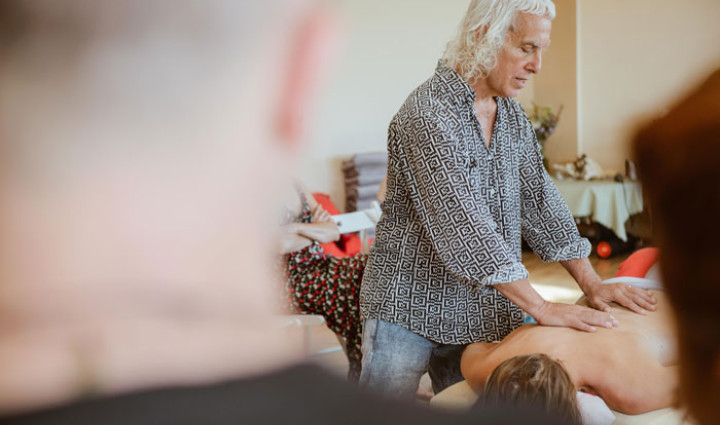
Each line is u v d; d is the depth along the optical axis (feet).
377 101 20.16
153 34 0.65
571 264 6.27
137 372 0.64
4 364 0.61
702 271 1.73
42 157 0.63
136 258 0.65
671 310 1.83
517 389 4.30
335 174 19.54
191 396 0.64
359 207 18.61
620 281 6.12
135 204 0.65
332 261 10.57
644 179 1.79
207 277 0.68
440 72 5.74
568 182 19.75
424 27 20.56
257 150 0.70
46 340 0.63
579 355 5.19
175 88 0.66
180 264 0.66
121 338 0.64
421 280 5.95
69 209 0.63
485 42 5.43
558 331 5.39
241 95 0.68
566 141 23.50
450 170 5.48
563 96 23.43
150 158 0.65
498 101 5.93
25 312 0.62
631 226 19.75
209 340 0.67
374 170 18.74
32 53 0.62
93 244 0.64
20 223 0.62
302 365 0.71
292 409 0.66
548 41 5.48
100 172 0.64
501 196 5.95
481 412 0.78
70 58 0.63
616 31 21.94
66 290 0.63
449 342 6.02
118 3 0.63
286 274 10.11
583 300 6.04
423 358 6.14
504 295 5.60
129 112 0.64
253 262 0.70
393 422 0.70
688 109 1.71
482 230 5.40
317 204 11.37
